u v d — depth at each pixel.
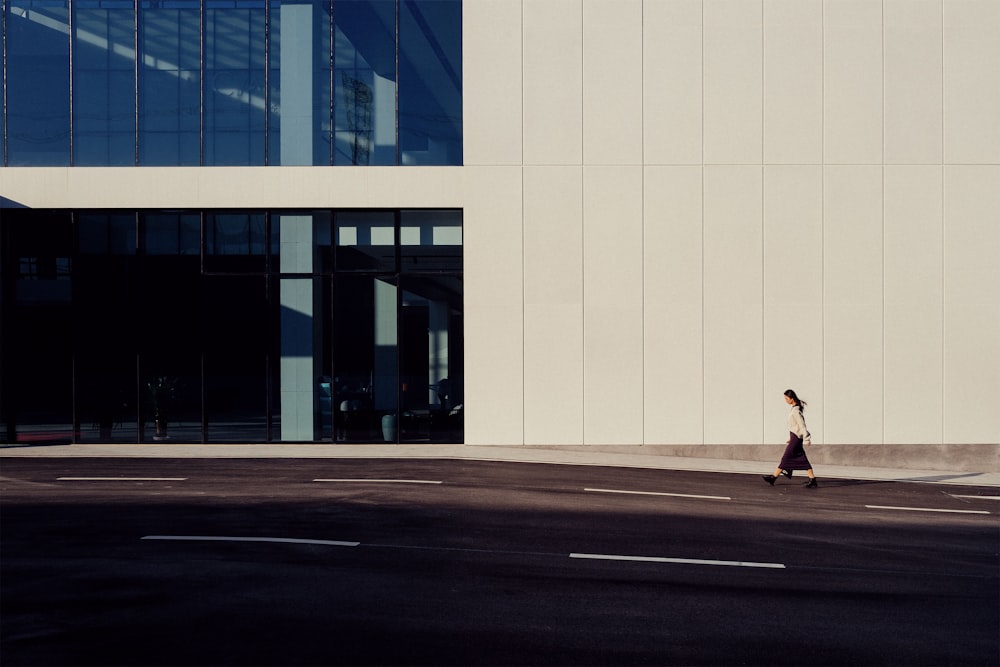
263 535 10.62
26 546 9.92
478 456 18.73
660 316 20.00
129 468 16.70
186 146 20.36
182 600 7.84
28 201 20.28
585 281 20.06
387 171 20.25
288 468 16.81
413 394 20.59
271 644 6.70
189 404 20.66
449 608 7.72
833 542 10.91
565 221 20.09
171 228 20.66
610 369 20.05
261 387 20.67
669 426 20.00
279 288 20.64
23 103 20.39
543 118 20.12
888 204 19.81
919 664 6.54
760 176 19.91
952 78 19.80
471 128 20.17
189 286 20.64
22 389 20.67
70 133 20.34
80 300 20.67
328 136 20.34
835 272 19.84
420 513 12.26
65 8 20.39
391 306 20.61
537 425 20.14
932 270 19.81
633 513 12.64
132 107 20.38
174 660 6.32
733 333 19.92
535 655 6.55
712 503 13.71
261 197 20.28
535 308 20.14
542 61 20.12
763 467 18.41
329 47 20.38
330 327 20.64
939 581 9.05
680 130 19.98
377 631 7.05
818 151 19.86
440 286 20.48
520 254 20.12
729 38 19.95
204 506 12.59
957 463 19.75
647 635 7.08
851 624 7.50
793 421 15.86
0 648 6.55
